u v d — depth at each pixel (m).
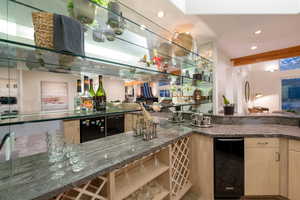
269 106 4.83
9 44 0.72
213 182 1.78
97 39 1.42
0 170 0.85
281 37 2.41
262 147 1.76
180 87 2.46
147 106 1.95
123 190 1.13
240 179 1.76
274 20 1.88
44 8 1.09
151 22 1.78
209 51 2.60
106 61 1.15
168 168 1.46
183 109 2.62
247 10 1.71
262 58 3.21
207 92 2.70
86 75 1.37
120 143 1.34
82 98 1.31
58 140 1.07
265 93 4.89
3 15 0.83
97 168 0.90
